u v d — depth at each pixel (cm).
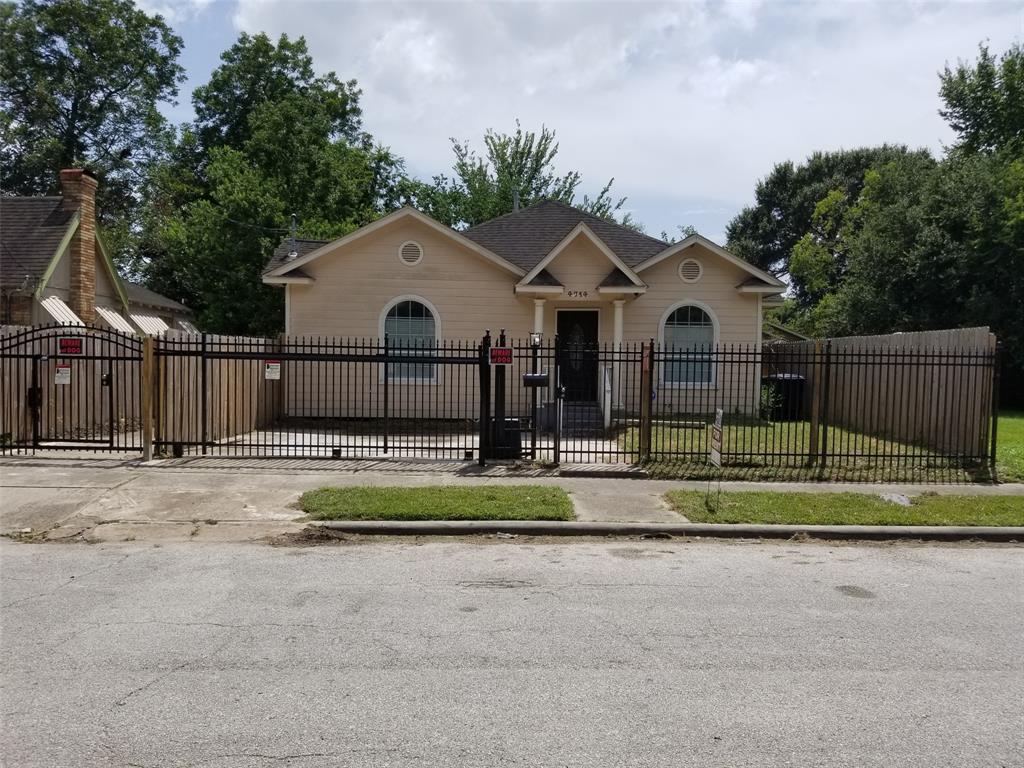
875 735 354
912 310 2719
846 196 4281
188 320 3059
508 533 773
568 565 658
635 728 358
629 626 502
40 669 420
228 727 354
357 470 1039
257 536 744
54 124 3384
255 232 2619
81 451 1129
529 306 1677
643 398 1128
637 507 855
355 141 3819
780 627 503
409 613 523
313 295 1645
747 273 1723
